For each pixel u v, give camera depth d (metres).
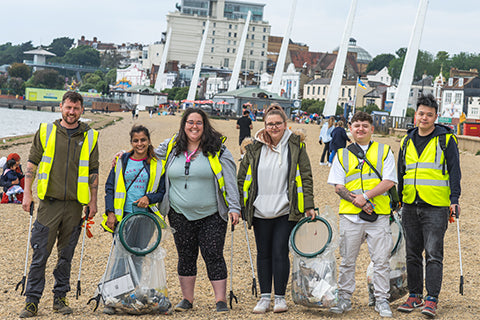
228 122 67.19
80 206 6.16
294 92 159.50
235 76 127.69
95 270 7.97
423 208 6.07
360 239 6.09
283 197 6.16
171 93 167.25
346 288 6.12
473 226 10.98
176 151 6.16
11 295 6.71
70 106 6.08
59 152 6.04
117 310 5.88
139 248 5.97
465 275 7.73
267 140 6.28
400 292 6.38
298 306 6.34
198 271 8.07
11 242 9.55
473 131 35.06
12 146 32.91
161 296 5.93
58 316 5.86
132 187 6.14
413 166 6.14
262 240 6.25
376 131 49.22
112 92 143.75
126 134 46.06
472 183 18.12
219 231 6.14
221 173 6.11
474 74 133.25
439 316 5.89
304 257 6.01
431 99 6.11
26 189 6.09
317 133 49.53
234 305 6.44
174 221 6.18
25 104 154.25
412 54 60.12
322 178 18.36
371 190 5.96
